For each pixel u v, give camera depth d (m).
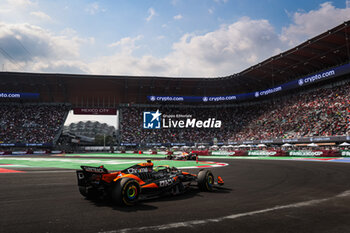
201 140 59.72
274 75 55.38
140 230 4.04
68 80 58.09
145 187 6.43
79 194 7.35
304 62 47.38
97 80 58.56
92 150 69.25
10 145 54.94
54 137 59.03
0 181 10.12
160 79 59.59
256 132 52.53
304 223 4.43
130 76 58.03
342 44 39.22
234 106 67.75
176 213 5.14
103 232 3.94
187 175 8.05
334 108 42.28
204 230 4.05
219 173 13.45
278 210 5.36
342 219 4.66
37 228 4.14
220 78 60.78
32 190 8.00
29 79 57.28
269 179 10.80
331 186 8.73
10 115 61.41
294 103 52.81
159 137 61.88
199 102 69.88
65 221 4.56
